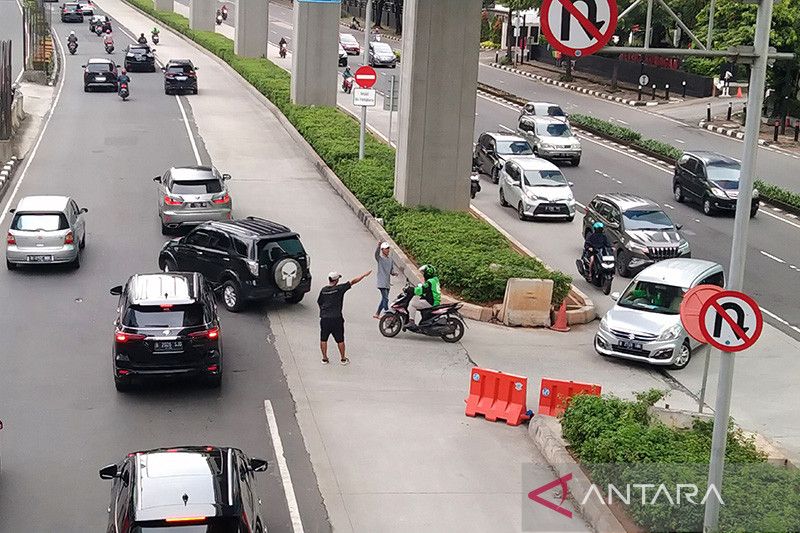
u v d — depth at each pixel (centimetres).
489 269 2638
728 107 6356
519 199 3800
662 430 1617
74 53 7888
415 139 3328
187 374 1989
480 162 4588
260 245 2517
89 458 1725
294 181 4053
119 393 2016
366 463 1730
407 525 1513
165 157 4366
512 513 1555
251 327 2445
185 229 3225
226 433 1838
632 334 2311
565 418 1767
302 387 2078
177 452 1340
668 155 4975
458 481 1667
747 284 3055
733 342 1262
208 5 9188
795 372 2344
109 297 2612
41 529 1484
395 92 4034
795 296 2947
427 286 2411
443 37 3275
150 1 11950
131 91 6166
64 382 2061
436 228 3069
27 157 4281
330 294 2177
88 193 3719
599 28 1302
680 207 4025
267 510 1553
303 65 5322
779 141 5525
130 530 1185
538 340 2481
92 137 4731
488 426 1908
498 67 8944
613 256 2928
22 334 2330
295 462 1727
